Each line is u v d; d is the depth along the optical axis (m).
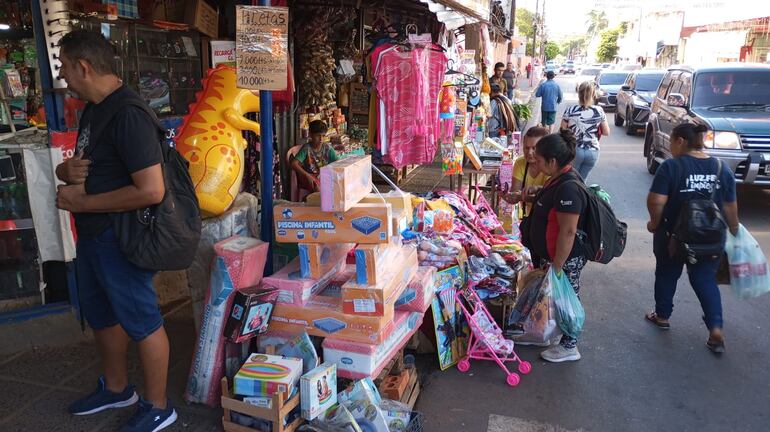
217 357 3.16
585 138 7.28
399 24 6.92
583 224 3.83
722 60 22.14
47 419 3.12
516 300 4.16
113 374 3.20
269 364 2.88
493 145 6.77
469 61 9.13
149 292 2.86
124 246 2.67
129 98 2.64
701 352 4.20
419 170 10.08
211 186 3.48
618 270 5.89
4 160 3.64
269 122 3.33
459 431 3.22
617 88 21.36
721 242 4.08
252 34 3.14
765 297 5.21
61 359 3.71
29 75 3.81
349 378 3.06
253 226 3.90
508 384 3.72
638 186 9.52
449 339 3.91
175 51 4.96
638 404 3.53
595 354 4.15
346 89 8.23
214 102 3.68
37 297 3.90
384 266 3.05
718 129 7.76
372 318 2.91
